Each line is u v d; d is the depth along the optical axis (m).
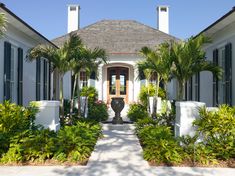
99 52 13.55
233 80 11.38
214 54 13.43
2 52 11.04
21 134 7.42
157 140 7.75
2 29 9.02
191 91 17.19
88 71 14.09
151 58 12.33
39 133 7.79
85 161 7.05
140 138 10.02
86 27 24.47
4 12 9.66
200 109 7.84
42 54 12.20
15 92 12.70
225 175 6.05
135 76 21.31
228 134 7.39
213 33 13.21
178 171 6.31
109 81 22.77
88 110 15.90
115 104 13.89
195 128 8.01
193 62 10.77
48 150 7.12
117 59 21.44
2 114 7.95
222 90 12.88
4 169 6.40
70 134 7.73
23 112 8.38
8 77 11.35
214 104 13.37
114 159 7.29
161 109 15.09
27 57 12.98
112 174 6.07
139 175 6.02
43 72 16.45
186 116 8.09
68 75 20.28
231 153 7.16
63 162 6.94
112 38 22.91
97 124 11.79
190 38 10.81
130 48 21.67
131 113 16.08
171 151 7.03
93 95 19.55
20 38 13.16
